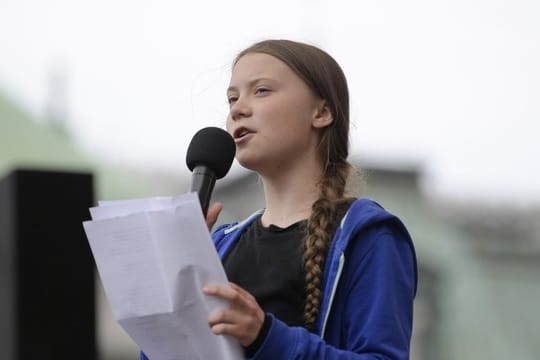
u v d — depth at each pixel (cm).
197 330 350
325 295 394
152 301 349
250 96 434
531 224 2123
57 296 375
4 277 376
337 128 444
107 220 354
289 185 433
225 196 1548
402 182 1955
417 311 1838
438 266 1891
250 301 350
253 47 448
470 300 1870
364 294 393
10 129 1487
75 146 1576
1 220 379
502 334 1853
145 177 1789
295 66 436
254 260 418
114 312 356
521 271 2016
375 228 405
